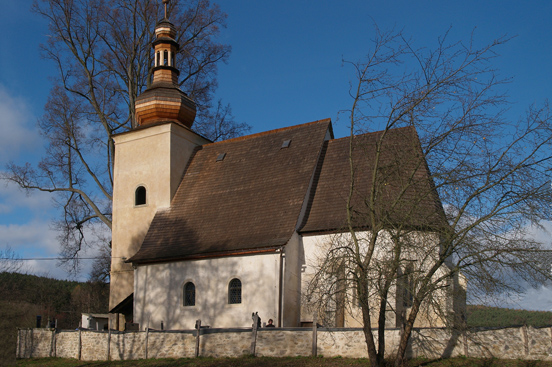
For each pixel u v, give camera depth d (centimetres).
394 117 1702
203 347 2180
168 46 3569
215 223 2858
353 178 1775
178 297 2772
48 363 2473
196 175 3238
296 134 3114
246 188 2955
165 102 3388
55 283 6662
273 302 2484
